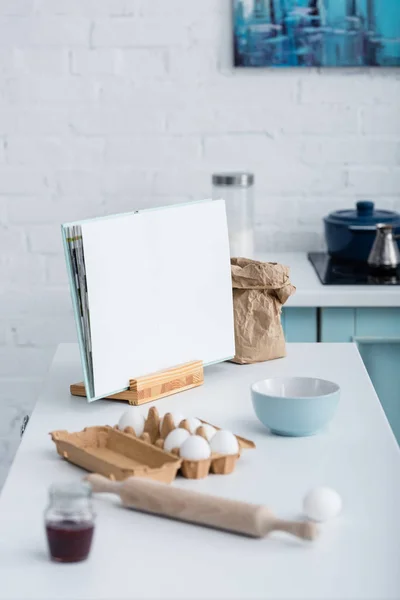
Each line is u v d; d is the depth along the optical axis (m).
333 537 1.20
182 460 1.37
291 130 3.29
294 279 2.88
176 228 1.82
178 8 3.21
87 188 3.33
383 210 3.13
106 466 1.37
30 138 3.30
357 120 3.27
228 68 3.25
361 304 2.72
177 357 1.83
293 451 1.49
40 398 1.78
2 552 1.17
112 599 1.05
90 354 1.67
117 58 3.25
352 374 1.92
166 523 1.25
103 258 1.67
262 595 1.06
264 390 1.63
